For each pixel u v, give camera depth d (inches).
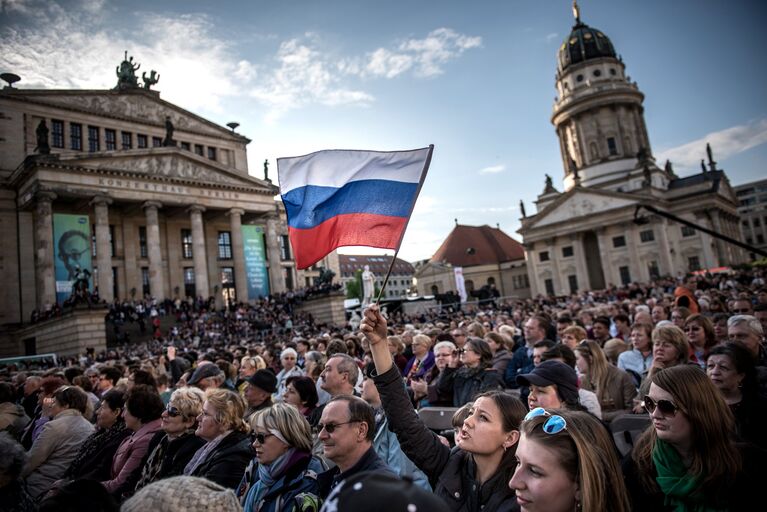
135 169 2085.4
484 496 154.0
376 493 54.9
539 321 395.5
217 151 2760.8
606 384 296.2
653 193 3176.7
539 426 126.3
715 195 3198.8
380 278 5295.3
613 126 3629.4
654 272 3051.2
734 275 1668.3
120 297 2180.1
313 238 266.4
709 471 134.8
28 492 247.8
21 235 2039.9
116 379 460.8
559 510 118.8
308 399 288.8
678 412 141.5
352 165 266.7
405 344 546.3
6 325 1977.1
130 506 97.1
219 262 2514.8
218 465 216.4
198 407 255.3
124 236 2240.4
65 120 2241.6
